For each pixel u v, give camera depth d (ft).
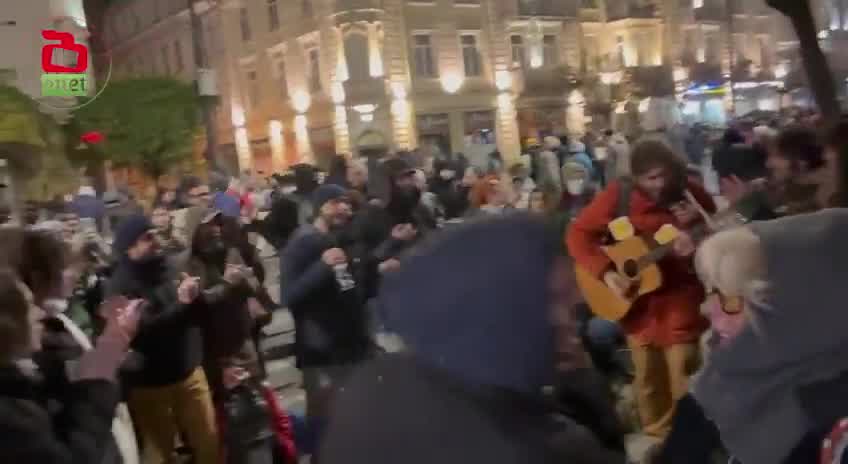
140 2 123.44
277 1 96.63
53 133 63.05
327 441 5.14
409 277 4.97
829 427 4.91
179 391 12.85
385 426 4.82
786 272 5.07
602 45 107.55
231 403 13.37
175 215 26.25
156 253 12.85
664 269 13.29
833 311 4.92
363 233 17.76
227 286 13.64
